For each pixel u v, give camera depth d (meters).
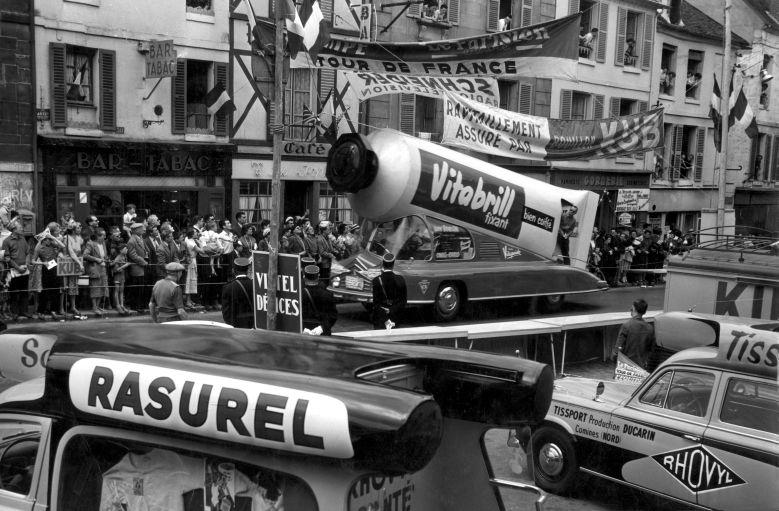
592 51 32.72
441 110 27.55
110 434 3.16
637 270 25.09
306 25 12.70
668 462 7.10
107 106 19.86
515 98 30.03
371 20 24.62
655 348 10.85
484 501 3.73
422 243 15.91
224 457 2.92
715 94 22.92
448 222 16.27
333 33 24.02
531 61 16.77
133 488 3.17
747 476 6.57
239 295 10.23
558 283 18.25
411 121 26.77
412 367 3.49
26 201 18.44
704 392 7.03
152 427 2.98
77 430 3.26
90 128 19.61
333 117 23.31
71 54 19.39
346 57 16.75
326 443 2.57
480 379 3.46
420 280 15.59
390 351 3.57
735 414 6.80
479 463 3.71
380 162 15.29
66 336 3.62
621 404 7.57
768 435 6.55
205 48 21.70
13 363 3.77
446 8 27.33
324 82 24.30
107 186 19.88
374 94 17.81
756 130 22.72
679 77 36.94
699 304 12.74
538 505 3.70
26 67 18.25
